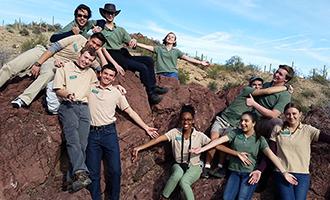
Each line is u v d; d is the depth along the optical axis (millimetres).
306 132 3473
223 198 3477
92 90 3432
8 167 3139
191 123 3625
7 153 3176
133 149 3787
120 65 4164
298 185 3395
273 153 3496
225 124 3943
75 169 3119
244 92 3914
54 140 3377
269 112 3670
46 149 3332
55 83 3260
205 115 4324
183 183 3529
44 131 3361
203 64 5062
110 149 3424
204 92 4582
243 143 3570
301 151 3443
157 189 3836
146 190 3811
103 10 4184
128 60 4137
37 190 3230
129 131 3832
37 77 3529
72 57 3576
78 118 3295
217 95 4961
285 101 3760
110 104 3443
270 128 3771
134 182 3826
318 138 3438
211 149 3730
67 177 3277
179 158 3678
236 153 3529
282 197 3387
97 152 3426
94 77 3488
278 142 3535
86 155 3402
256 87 4078
